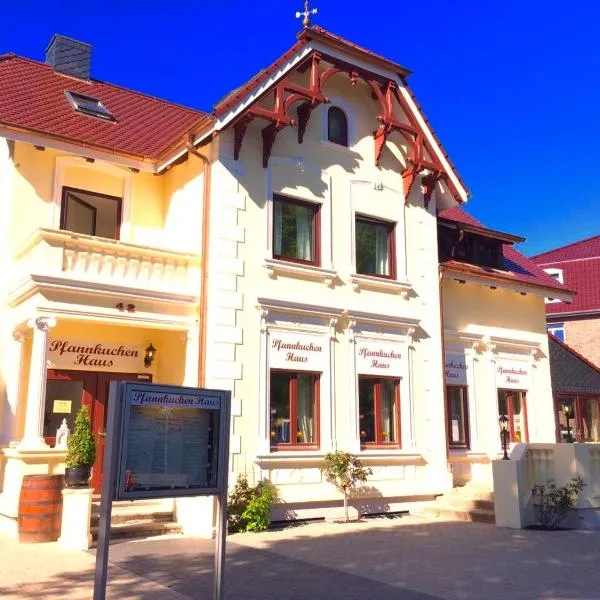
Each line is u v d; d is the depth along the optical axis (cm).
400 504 1463
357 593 759
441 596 747
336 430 1395
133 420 621
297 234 1447
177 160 1423
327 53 1462
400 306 1559
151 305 1261
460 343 1738
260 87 1341
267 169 1398
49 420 1324
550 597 743
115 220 1472
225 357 1266
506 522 1285
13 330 1283
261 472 1272
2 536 1109
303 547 1048
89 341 1386
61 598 726
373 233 1578
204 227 1321
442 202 1731
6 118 1355
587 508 1289
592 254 3275
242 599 733
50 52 1762
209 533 1159
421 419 1535
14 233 1334
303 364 1374
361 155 1570
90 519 1109
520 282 1864
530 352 1906
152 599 729
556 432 1923
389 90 1578
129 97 1778
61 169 1404
